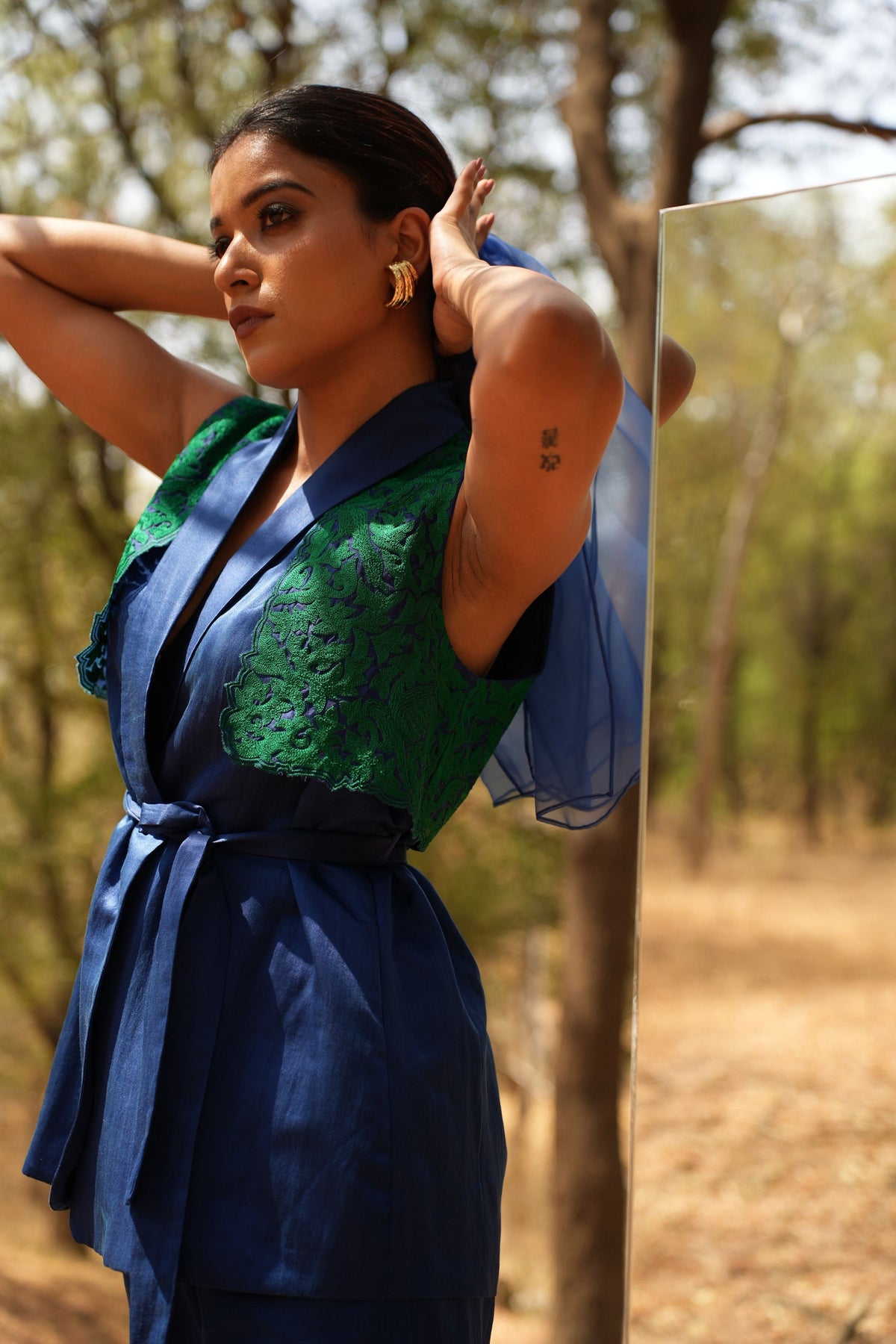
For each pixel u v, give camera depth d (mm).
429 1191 989
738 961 5578
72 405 1378
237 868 1029
